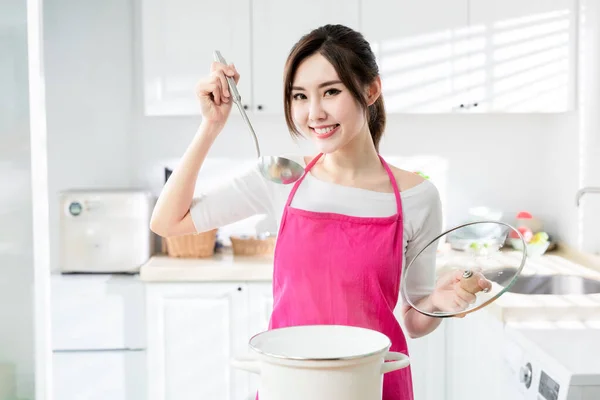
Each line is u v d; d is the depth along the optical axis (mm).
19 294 2201
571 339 1930
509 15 3262
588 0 3203
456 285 1238
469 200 3648
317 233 1425
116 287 3080
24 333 2229
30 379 2262
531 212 3654
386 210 1452
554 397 1682
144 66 3252
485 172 3643
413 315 1486
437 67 3266
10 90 2150
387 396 1382
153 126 3570
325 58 1324
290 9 3238
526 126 3631
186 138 3578
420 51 3262
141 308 3088
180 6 3238
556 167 3539
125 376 3109
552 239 3586
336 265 1401
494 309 2225
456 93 3273
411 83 3271
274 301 1487
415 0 3248
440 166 3635
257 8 3236
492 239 1287
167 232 1500
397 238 1433
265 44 3244
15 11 2168
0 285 2105
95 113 3561
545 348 1834
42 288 2311
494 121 3631
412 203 1467
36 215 2273
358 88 1333
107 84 3555
